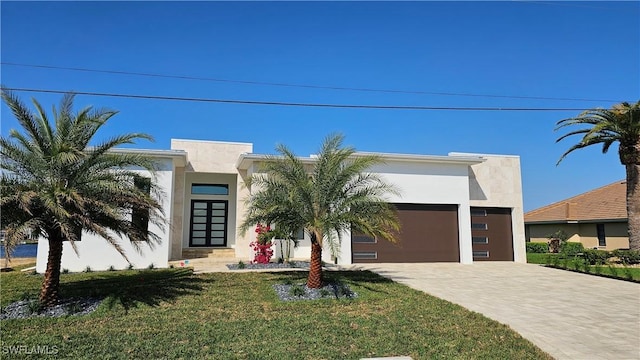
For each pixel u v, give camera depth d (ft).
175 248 59.57
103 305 30.53
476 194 66.44
